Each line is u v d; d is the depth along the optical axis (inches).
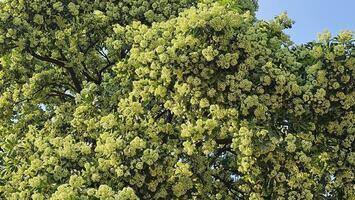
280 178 411.5
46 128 544.7
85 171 425.4
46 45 559.2
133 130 458.0
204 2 450.6
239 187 454.6
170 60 426.0
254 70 419.2
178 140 470.0
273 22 454.3
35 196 410.6
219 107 429.4
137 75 493.4
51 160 427.5
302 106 419.2
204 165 467.2
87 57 606.9
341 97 419.5
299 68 433.1
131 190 390.6
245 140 399.9
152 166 419.8
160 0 586.9
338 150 439.2
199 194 460.4
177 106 446.0
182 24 421.4
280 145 410.9
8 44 549.0
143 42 455.5
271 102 416.5
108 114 491.2
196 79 419.2
